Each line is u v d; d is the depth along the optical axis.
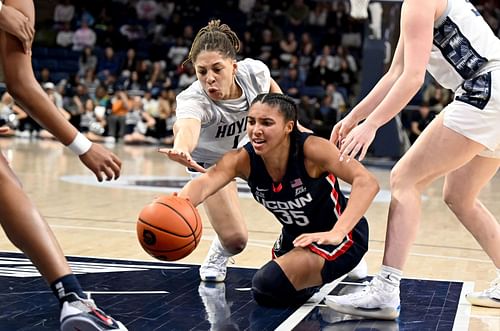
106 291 4.67
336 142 4.54
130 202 9.10
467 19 4.19
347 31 21.38
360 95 15.43
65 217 7.78
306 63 20.45
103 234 6.84
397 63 4.41
